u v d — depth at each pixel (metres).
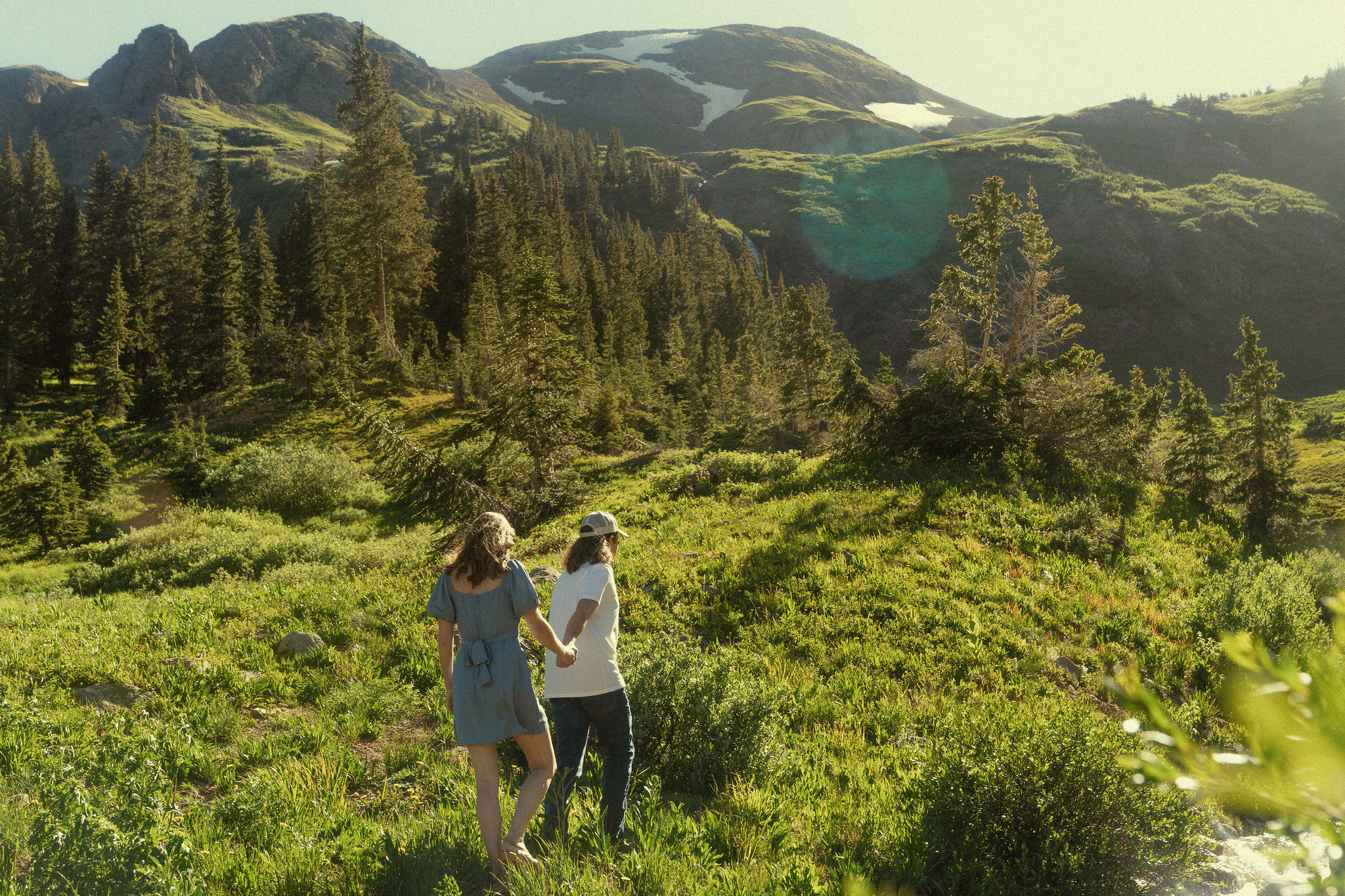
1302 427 106.38
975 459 20.73
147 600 13.34
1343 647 0.88
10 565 32.34
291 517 33.81
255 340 62.75
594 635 4.54
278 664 8.38
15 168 106.94
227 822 4.48
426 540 23.08
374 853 4.08
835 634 10.48
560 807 4.39
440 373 61.97
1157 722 1.02
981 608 11.49
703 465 22.75
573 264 104.50
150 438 49.88
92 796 4.14
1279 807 0.87
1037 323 36.75
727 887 3.96
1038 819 4.94
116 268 72.31
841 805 5.81
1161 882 4.84
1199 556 16.56
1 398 66.00
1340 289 170.75
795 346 56.53
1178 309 172.75
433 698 7.38
